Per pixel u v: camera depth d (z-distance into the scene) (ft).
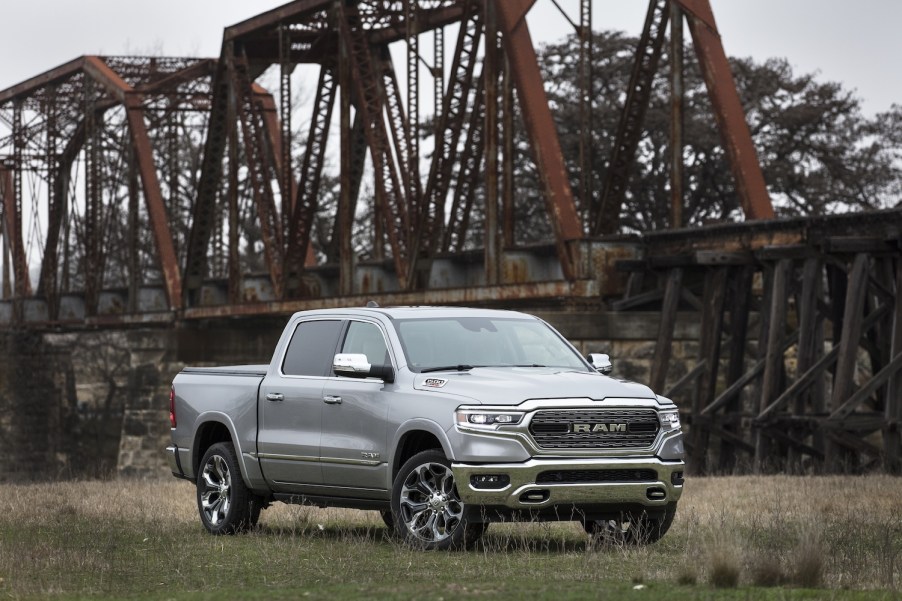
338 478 67.56
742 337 157.99
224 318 252.83
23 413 315.37
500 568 56.80
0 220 376.27
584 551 63.72
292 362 71.61
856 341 135.03
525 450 60.54
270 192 223.51
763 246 151.23
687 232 161.07
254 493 73.87
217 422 76.23
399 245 186.19
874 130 364.99
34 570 59.82
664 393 158.10
